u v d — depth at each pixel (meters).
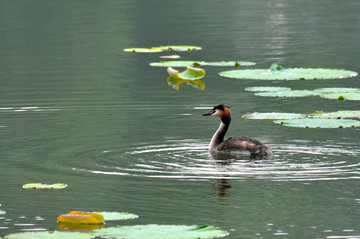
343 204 12.10
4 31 40.03
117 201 12.39
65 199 12.55
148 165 14.56
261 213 11.72
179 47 34.47
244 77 25.66
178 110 20.42
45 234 10.34
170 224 11.22
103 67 29.36
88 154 15.48
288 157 15.01
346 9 50.25
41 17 45.88
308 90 23.59
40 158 15.23
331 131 17.66
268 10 50.16
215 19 45.12
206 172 14.00
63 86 24.66
